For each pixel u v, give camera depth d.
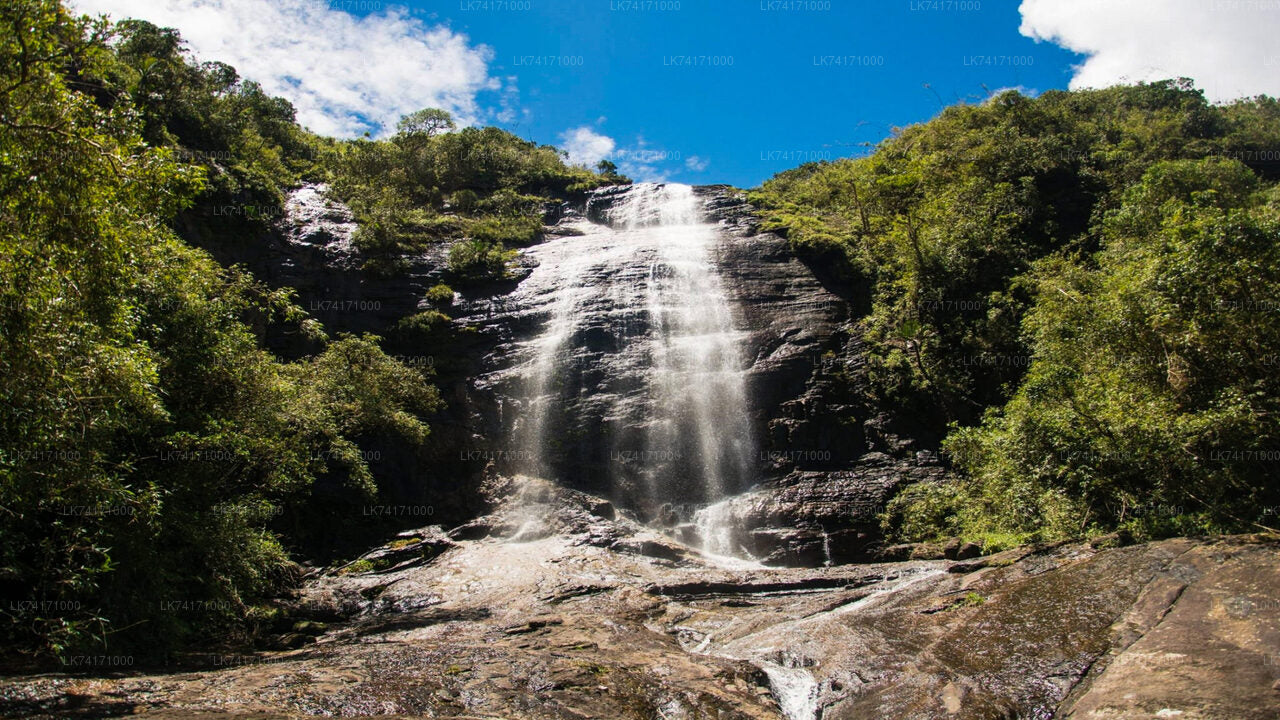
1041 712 7.29
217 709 7.11
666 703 8.37
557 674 8.96
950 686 8.08
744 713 8.20
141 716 6.76
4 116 7.79
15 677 8.28
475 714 7.57
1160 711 6.48
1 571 10.22
